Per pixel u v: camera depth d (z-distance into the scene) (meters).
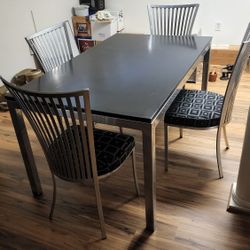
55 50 2.29
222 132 2.48
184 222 1.73
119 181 2.07
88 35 4.04
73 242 1.66
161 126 2.65
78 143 1.41
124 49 2.24
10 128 2.75
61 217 1.82
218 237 1.64
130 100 1.47
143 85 1.63
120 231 1.70
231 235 1.65
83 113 1.39
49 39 2.23
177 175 2.09
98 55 2.14
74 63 2.02
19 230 1.74
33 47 2.10
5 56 3.25
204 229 1.69
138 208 1.85
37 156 2.36
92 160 1.44
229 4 3.67
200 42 2.31
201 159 2.23
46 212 1.86
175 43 2.31
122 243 1.64
